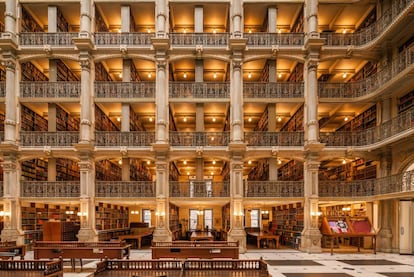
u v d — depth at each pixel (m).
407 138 14.55
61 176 18.62
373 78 17.16
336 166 21.77
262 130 20.36
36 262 7.96
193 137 17.77
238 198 16.84
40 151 17.11
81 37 17.25
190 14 19.48
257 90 17.95
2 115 18.81
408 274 10.60
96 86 17.89
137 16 19.61
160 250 11.45
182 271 6.95
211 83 18.05
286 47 17.64
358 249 16.53
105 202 17.59
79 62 17.55
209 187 17.64
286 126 21.28
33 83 17.59
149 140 17.70
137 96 17.92
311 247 16.16
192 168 26.61
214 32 19.80
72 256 11.23
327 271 11.07
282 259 13.88
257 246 18.73
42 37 17.75
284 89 17.92
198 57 17.89
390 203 16.58
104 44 17.92
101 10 18.92
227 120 20.05
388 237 16.33
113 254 11.22
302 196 17.27
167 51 17.80
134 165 20.83
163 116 17.39
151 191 17.44
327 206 22.92
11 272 7.73
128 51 17.75
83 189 16.80
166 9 17.95
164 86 17.59
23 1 17.62
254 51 17.75
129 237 17.48
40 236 18.08
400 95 16.52
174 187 17.44
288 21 20.17
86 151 16.92
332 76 20.33
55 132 17.45
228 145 17.30
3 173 17.31
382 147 16.50
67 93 17.67
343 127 21.33
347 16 19.17
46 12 18.83
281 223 21.69
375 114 17.73
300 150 17.31
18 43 17.52
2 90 17.73
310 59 17.38
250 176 26.59
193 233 20.73
